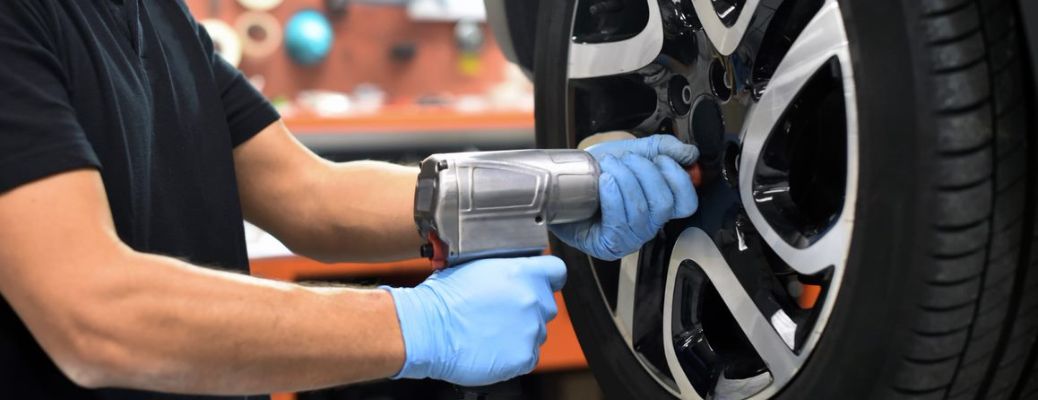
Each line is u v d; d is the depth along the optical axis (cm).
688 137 89
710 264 85
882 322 63
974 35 58
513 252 83
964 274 60
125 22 101
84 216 76
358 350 81
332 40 346
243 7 337
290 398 229
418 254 124
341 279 253
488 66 365
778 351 76
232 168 114
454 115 302
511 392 94
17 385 88
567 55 96
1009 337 64
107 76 91
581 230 90
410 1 349
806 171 77
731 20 78
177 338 77
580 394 273
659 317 93
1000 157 59
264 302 79
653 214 84
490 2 108
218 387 81
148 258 79
